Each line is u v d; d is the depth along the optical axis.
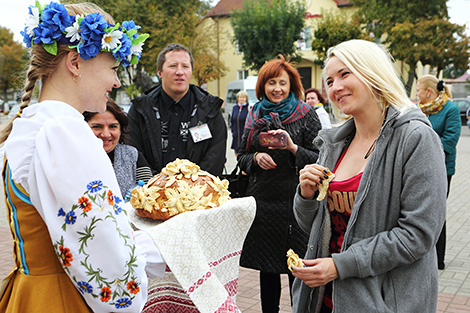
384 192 1.68
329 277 1.67
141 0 27.92
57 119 1.25
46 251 1.29
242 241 1.76
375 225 1.69
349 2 34.53
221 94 38.19
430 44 25.91
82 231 1.21
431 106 4.69
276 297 3.13
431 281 1.70
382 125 1.81
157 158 3.22
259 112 3.23
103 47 1.32
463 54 26.30
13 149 1.26
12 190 1.29
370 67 1.75
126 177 2.67
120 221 1.27
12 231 1.35
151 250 1.45
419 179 1.60
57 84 1.34
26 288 1.30
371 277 1.66
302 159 2.94
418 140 1.62
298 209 2.01
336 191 1.84
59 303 1.29
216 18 36.31
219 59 35.16
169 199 1.68
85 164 1.23
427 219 1.58
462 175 9.89
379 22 28.55
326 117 5.08
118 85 1.43
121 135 2.78
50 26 1.28
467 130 21.50
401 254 1.61
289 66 3.19
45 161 1.21
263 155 3.00
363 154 1.84
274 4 31.05
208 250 1.61
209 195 1.75
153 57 27.72
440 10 27.41
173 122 3.32
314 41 29.38
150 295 1.81
